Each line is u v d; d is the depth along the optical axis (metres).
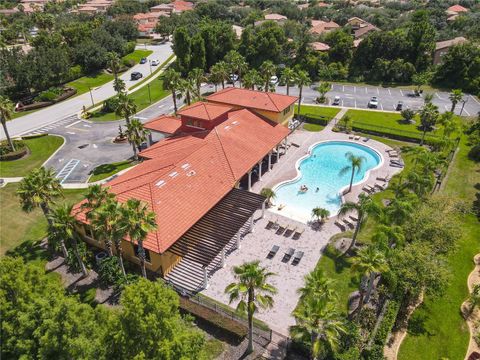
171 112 80.31
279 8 194.62
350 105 86.38
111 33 130.62
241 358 29.19
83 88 96.50
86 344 20.42
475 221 46.25
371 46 108.38
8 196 50.06
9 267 23.34
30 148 63.84
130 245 36.66
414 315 33.91
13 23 159.50
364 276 31.91
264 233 43.25
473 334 32.38
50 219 35.75
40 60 89.62
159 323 20.75
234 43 118.50
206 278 35.19
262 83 78.12
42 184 33.78
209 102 64.94
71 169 56.91
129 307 20.66
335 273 37.50
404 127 72.81
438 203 41.69
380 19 159.88
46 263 38.22
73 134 69.50
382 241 31.38
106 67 110.06
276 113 59.81
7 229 43.53
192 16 158.25
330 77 107.12
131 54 124.38
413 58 107.94
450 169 58.09
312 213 47.25
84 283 35.91
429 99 79.44
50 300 22.31
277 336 30.98
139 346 20.61
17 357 21.66
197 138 50.97
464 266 39.53
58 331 20.52
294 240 42.12
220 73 78.12
